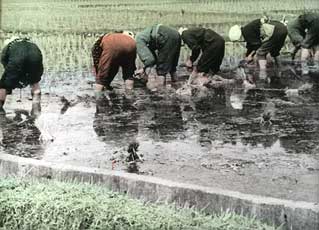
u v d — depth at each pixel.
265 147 4.87
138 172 4.52
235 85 6.56
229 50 6.59
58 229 3.84
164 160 4.77
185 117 5.98
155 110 6.28
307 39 5.84
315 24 5.75
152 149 5.06
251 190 3.93
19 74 6.64
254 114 5.76
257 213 3.75
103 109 6.37
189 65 6.96
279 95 6.02
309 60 5.91
